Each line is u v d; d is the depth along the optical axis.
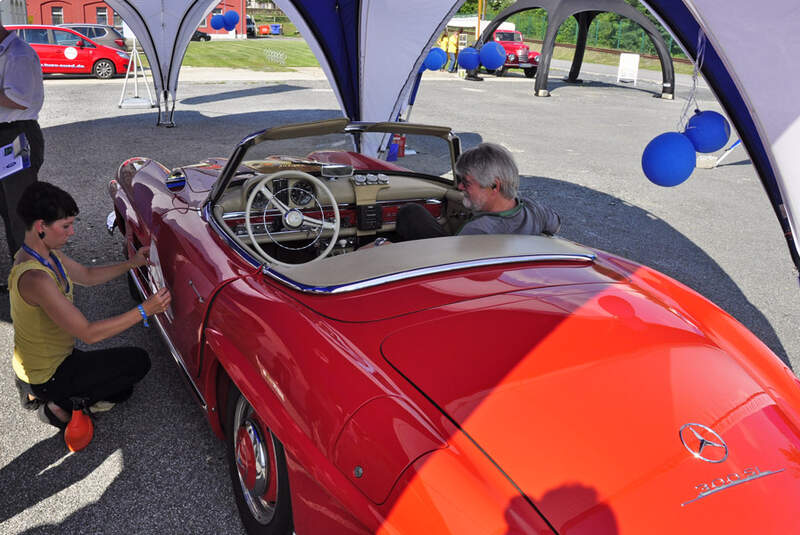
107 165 8.29
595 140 12.41
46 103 13.68
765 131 2.79
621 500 1.46
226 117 12.64
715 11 2.70
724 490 1.53
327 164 3.62
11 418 3.14
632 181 9.13
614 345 1.94
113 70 18.84
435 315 2.02
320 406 1.77
